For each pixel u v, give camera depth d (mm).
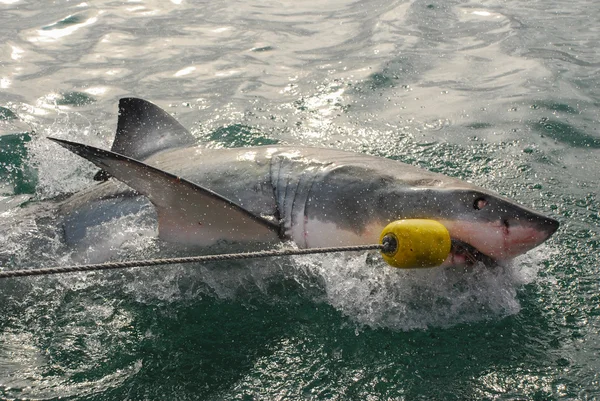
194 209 3678
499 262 3627
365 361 3316
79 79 6805
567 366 3238
